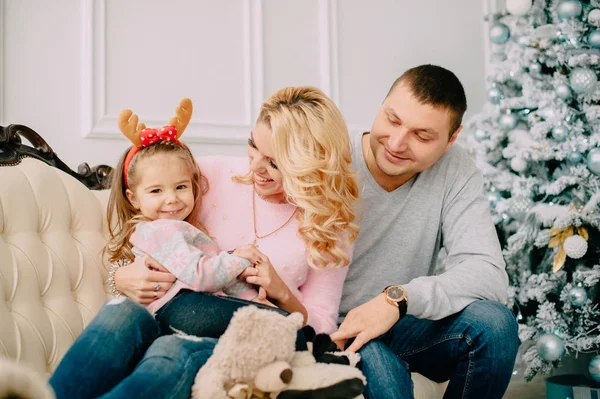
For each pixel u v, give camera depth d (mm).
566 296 2658
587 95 2668
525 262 2791
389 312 1498
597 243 2707
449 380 1710
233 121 2662
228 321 1364
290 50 2818
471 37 3314
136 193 1592
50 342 1569
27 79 2242
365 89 3006
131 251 1606
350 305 1896
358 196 1648
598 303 2740
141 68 2469
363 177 1915
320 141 1514
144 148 1606
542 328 2682
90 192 1858
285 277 1607
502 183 2773
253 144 1574
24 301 1550
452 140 1857
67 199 1767
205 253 1525
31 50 2252
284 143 1507
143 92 2471
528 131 2797
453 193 1904
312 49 2877
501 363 1573
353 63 2982
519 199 2713
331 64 2906
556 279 2711
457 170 1930
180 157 1594
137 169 1573
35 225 1658
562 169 2740
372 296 1902
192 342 1218
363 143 1969
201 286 1396
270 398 1162
